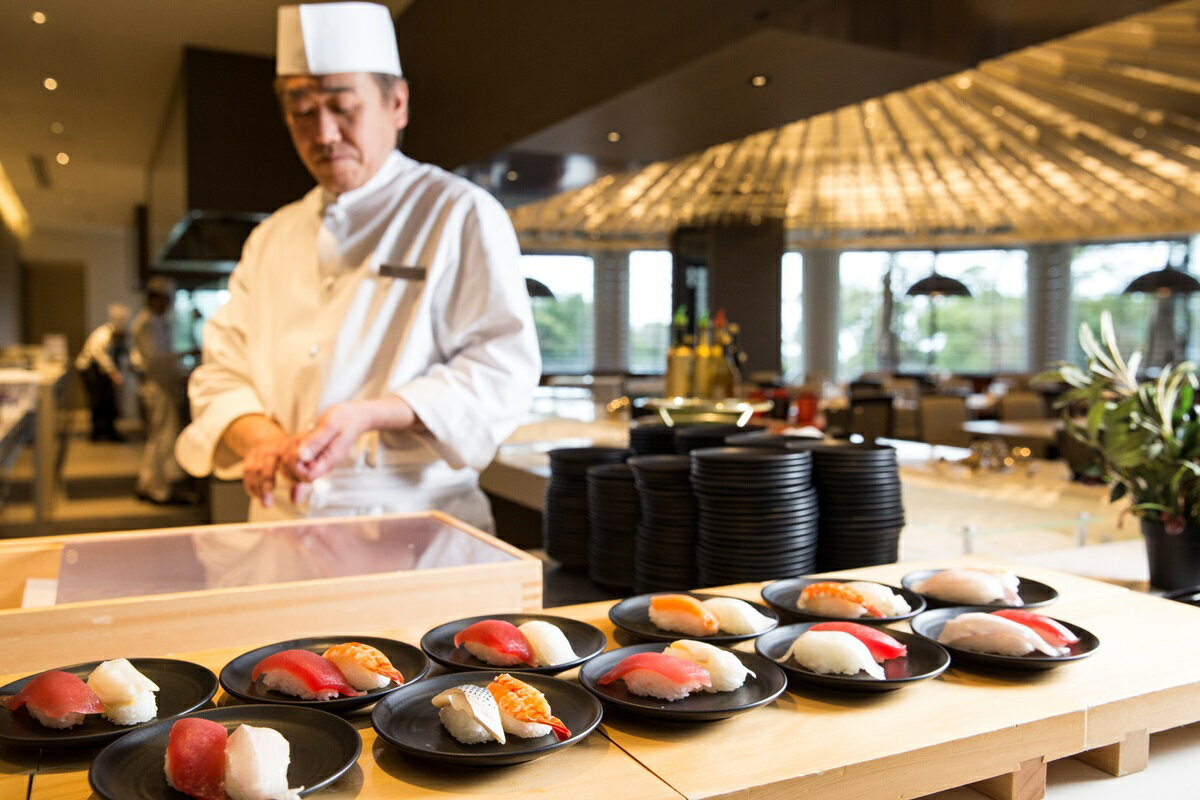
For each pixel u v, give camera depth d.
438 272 1.67
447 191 1.70
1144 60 3.92
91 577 1.01
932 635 0.97
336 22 1.56
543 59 3.61
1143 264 11.36
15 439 6.18
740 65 2.89
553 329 12.42
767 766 0.68
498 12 3.92
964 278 12.39
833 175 6.17
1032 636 0.88
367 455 1.61
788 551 1.33
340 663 0.80
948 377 10.42
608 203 7.14
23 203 12.53
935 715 0.78
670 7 2.93
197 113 5.39
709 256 8.99
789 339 12.71
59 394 9.37
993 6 2.47
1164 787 0.84
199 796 0.61
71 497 7.06
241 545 1.17
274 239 1.84
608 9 3.23
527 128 3.75
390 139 1.68
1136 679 0.87
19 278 15.62
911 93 4.47
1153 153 5.91
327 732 0.70
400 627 1.02
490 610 1.08
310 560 1.09
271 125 5.53
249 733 0.63
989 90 4.48
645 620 1.03
